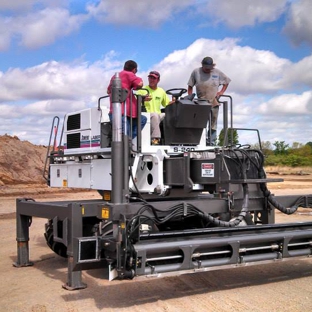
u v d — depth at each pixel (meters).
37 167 29.56
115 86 5.87
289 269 7.52
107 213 5.68
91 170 7.31
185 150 7.09
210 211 6.29
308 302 5.73
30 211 7.41
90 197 19.61
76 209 6.11
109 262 5.46
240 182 5.86
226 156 6.27
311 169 51.03
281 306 5.58
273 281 6.78
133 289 6.36
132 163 6.60
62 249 8.09
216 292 6.20
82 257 5.60
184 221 7.20
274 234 6.07
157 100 8.70
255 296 6.00
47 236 8.05
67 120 8.18
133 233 5.25
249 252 6.01
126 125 6.32
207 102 7.19
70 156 7.98
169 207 6.01
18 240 7.83
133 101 6.93
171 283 6.65
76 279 6.38
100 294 6.13
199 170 6.43
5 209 15.90
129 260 5.17
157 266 5.30
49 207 6.80
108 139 7.01
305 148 66.38
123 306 5.63
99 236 5.84
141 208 5.72
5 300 5.93
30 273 7.36
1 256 8.64
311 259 8.24
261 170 6.54
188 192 6.99
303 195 7.31
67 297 6.00
